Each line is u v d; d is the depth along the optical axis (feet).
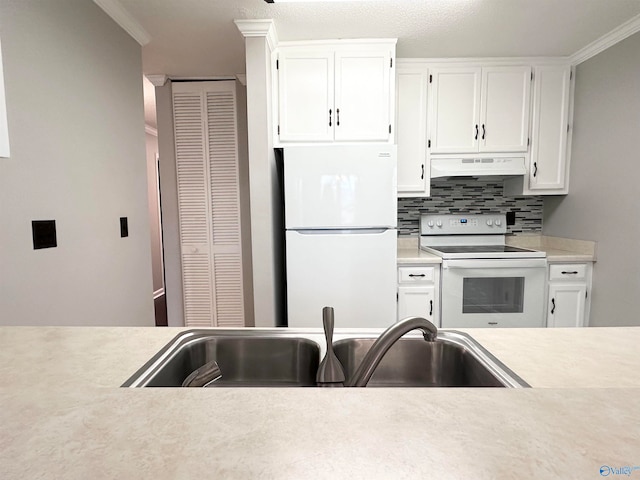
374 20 6.44
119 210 6.21
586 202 7.80
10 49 3.96
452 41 7.27
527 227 9.49
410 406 1.46
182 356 2.63
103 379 1.91
